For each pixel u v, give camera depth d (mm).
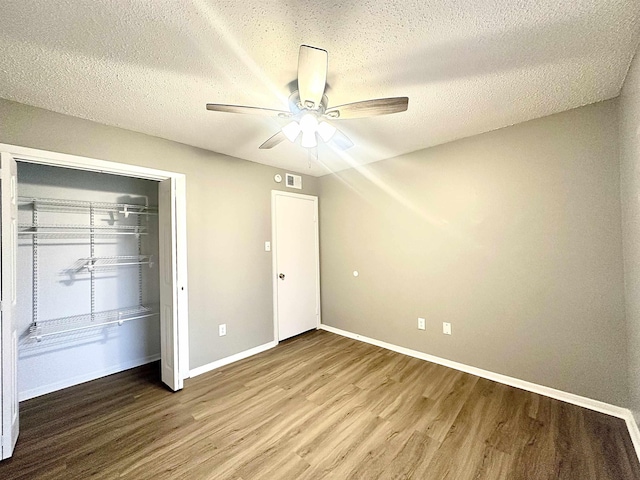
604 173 1991
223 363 2951
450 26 1304
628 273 1835
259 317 3318
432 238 2908
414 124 2357
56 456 1681
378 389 2398
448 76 1697
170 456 1672
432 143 2803
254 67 1588
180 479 1509
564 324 2166
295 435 1843
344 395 2312
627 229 1821
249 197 3258
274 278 3494
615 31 1344
